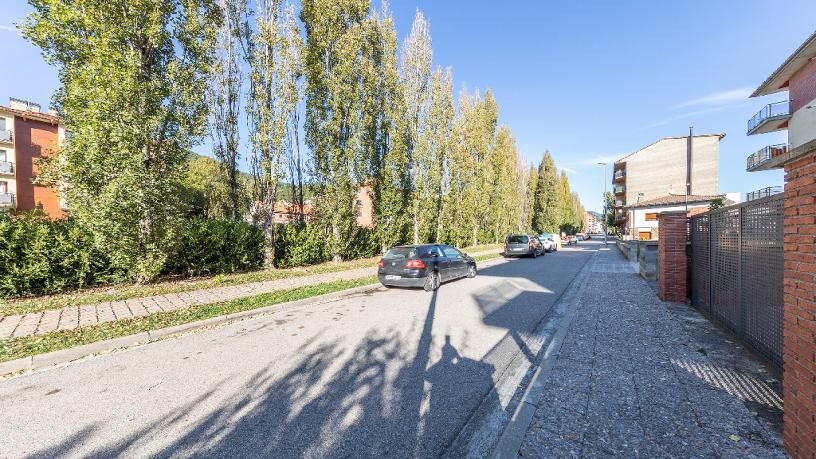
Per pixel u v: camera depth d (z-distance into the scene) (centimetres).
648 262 1197
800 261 225
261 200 1346
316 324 628
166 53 960
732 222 488
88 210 786
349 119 1471
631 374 379
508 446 259
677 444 253
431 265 988
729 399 316
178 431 290
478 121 3095
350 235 1587
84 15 780
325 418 310
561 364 412
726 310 516
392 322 641
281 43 1230
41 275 770
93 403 340
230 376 401
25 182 3103
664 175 5184
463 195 2919
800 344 224
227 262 1160
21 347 470
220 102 1617
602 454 246
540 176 5828
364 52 1686
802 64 2414
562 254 2573
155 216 860
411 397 350
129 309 689
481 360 451
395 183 1852
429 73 2158
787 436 236
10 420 309
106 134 783
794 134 2545
